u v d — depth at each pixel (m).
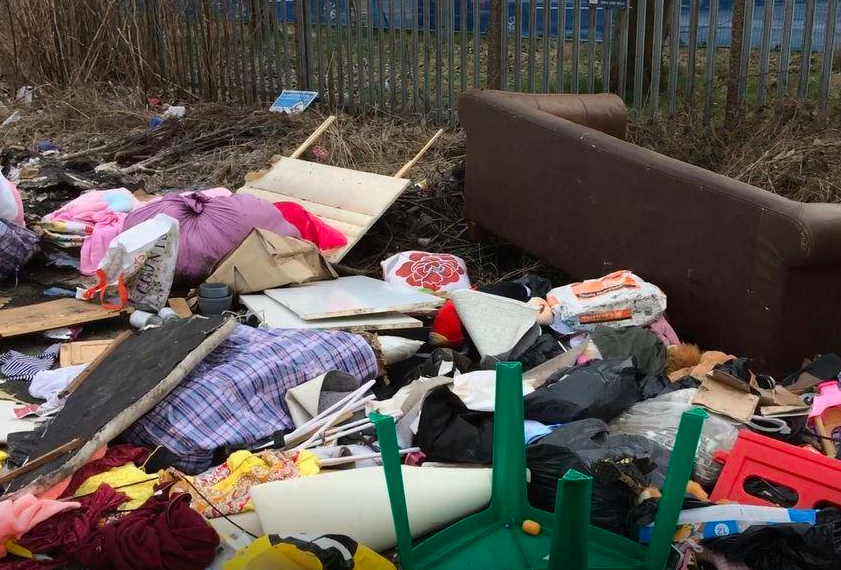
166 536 3.13
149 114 10.88
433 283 5.94
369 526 3.31
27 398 4.64
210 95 12.00
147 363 4.19
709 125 7.84
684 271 5.12
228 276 5.51
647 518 3.25
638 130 7.86
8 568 3.17
